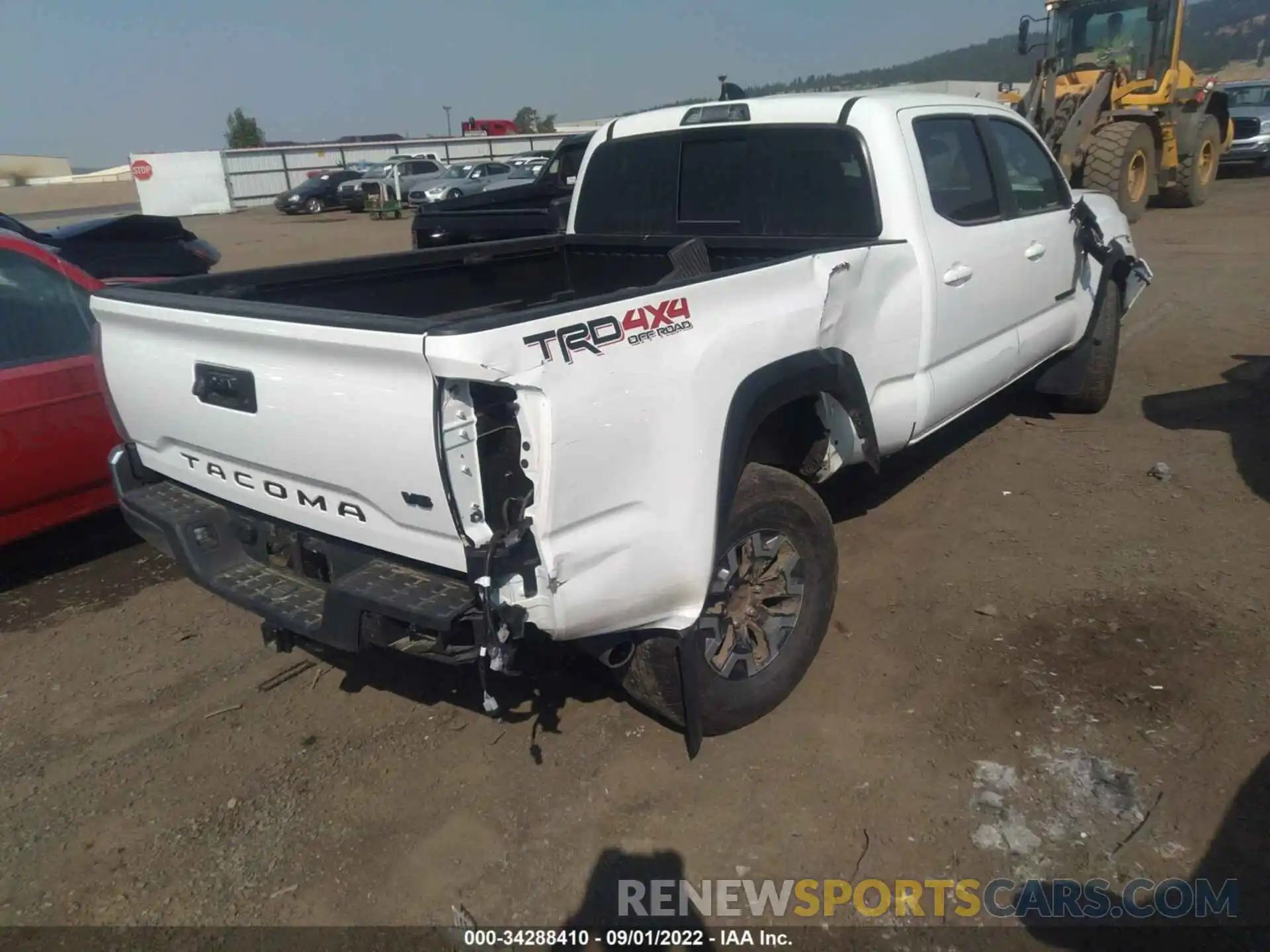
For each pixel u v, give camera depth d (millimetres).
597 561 2574
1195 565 4242
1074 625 3836
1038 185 5137
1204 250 12055
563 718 3477
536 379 2330
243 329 2684
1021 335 4969
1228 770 3006
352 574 2670
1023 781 3020
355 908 2693
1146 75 14867
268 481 2918
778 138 4223
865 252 3549
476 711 3553
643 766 3197
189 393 3000
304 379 2590
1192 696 3354
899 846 2807
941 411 4266
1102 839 2787
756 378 2979
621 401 2533
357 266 4023
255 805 3105
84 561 4977
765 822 2922
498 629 2404
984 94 19438
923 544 4625
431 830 2967
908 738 3242
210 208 45000
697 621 2924
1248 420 6008
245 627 4262
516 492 2438
